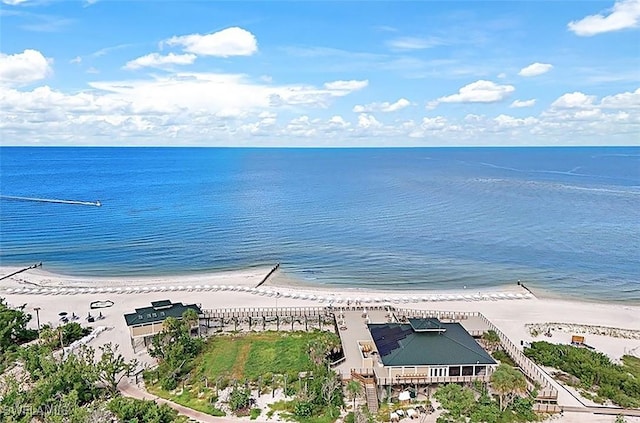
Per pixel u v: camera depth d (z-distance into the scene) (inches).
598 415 1808.6
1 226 5354.3
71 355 1985.7
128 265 3973.9
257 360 2252.7
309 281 3607.3
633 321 2866.6
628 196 7716.5
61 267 3902.6
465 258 4242.1
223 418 1777.8
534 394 1865.2
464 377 1930.4
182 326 2327.8
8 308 2655.0
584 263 4114.2
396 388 1943.9
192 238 4864.7
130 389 1987.0
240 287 3339.1
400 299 3120.1
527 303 3120.1
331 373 1930.4
